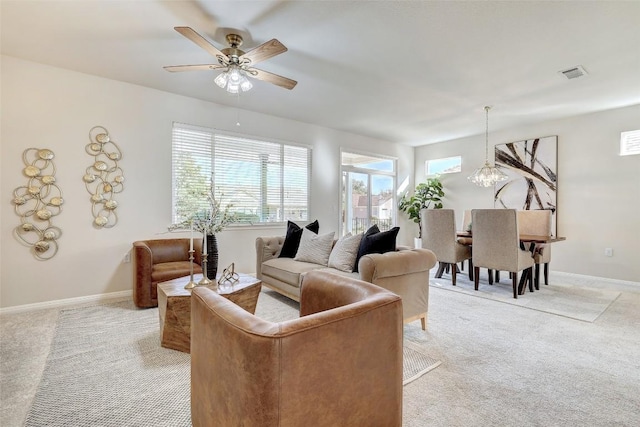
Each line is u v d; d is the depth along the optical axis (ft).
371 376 3.98
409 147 23.16
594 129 15.25
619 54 9.49
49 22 8.02
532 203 17.24
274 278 11.76
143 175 12.36
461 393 5.86
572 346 7.87
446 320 9.74
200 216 12.88
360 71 10.75
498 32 8.34
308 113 15.56
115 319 9.57
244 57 8.04
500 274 16.49
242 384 3.28
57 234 10.75
